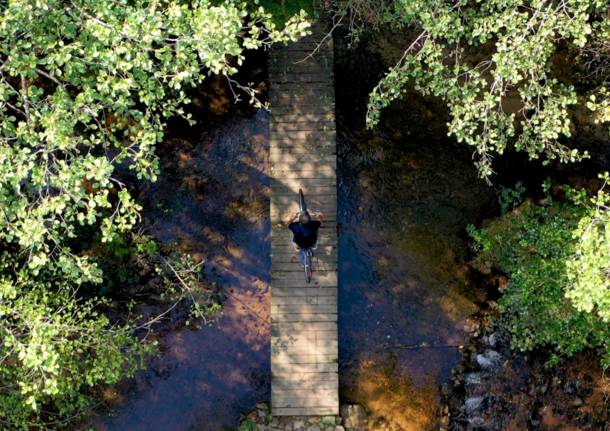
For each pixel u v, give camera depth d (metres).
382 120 15.03
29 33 8.29
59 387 11.62
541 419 13.84
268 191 14.81
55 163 8.90
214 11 8.05
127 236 14.38
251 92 11.37
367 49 14.77
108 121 14.51
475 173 14.93
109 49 8.57
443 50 14.60
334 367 13.72
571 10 9.63
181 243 14.58
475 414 14.02
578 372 13.93
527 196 14.73
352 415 13.92
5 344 9.63
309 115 14.15
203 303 14.45
